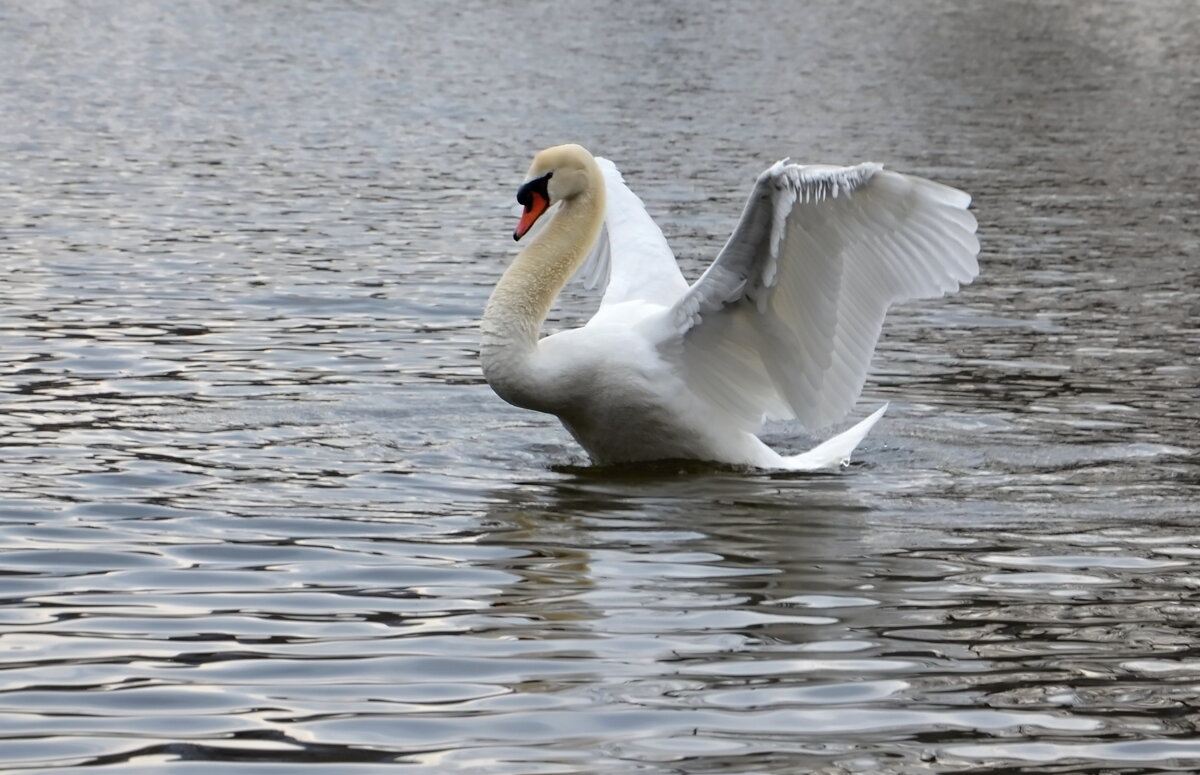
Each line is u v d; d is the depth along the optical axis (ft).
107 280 67.97
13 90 135.13
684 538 37.11
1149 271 77.10
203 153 108.58
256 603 31.96
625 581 33.83
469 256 76.18
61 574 33.37
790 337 42.93
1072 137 127.85
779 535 37.50
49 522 36.70
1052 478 43.14
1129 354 59.26
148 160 104.78
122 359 53.88
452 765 24.93
